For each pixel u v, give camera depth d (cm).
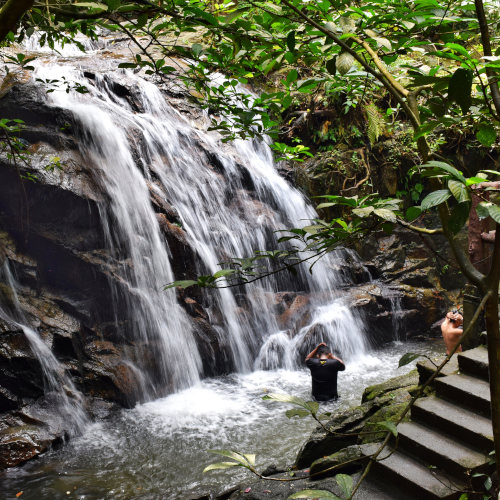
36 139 947
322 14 252
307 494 163
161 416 804
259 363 1030
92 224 919
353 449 488
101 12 266
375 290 1215
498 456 150
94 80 1187
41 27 383
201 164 1190
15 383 745
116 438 736
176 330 960
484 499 390
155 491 604
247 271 241
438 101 181
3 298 820
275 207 1255
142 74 1299
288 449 696
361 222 210
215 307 1039
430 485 420
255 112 351
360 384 923
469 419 460
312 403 194
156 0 292
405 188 1432
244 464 178
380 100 1381
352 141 1423
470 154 1350
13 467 654
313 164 1392
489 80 170
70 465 663
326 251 217
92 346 880
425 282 1303
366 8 252
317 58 267
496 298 151
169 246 1009
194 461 670
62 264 899
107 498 592
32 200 880
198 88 400
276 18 256
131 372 872
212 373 984
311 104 1404
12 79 1039
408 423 486
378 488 445
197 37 1332
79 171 930
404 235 1348
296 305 1127
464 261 158
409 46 248
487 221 543
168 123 1220
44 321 848
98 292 912
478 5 164
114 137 1025
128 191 991
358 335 1116
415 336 1222
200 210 1118
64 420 747
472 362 508
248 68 347
